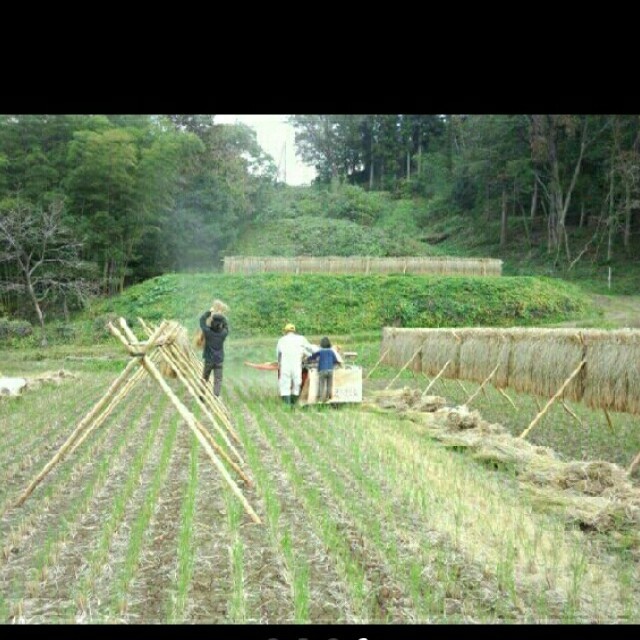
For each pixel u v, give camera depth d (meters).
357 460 9.05
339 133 94.12
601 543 6.19
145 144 48.59
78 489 7.71
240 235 62.22
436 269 43.00
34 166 41.12
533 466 8.98
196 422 7.57
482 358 15.06
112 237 43.34
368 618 4.56
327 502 7.17
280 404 14.95
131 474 8.19
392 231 64.44
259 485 7.64
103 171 41.09
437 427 12.06
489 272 43.19
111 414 13.09
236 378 21.83
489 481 8.31
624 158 50.44
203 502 7.14
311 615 4.60
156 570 5.34
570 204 60.97
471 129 67.62
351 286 38.97
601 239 53.28
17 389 16.16
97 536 6.10
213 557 5.59
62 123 43.56
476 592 5.03
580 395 11.33
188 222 54.41
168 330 9.20
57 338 33.34
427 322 36.78
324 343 14.66
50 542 5.80
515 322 37.06
